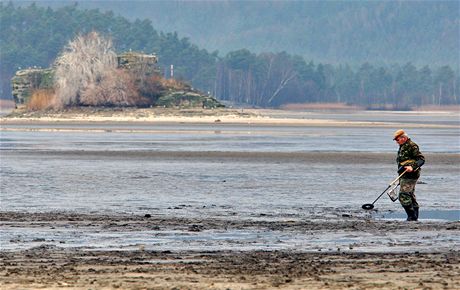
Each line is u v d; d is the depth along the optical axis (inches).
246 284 2433.6
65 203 4756.4
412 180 4084.6
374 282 2470.5
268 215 4237.2
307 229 3671.3
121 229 3649.1
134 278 2527.1
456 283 2459.4
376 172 7106.3
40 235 3459.6
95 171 7007.9
